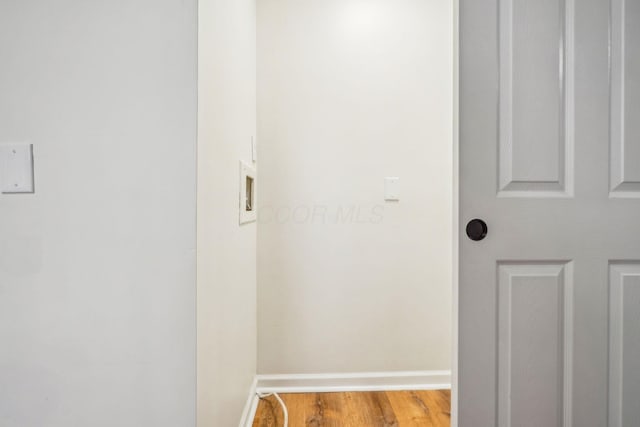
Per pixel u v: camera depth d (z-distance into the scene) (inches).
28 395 32.0
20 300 31.9
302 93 69.6
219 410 40.7
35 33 31.4
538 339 39.3
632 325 39.4
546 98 39.3
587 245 39.3
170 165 31.8
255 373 67.6
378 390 69.6
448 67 70.4
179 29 31.8
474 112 39.1
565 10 39.4
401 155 70.2
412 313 70.5
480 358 39.2
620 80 39.2
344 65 69.8
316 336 69.9
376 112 70.0
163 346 32.1
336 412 62.0
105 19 31.5
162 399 32.1
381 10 70.1
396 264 70.2
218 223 40.1
